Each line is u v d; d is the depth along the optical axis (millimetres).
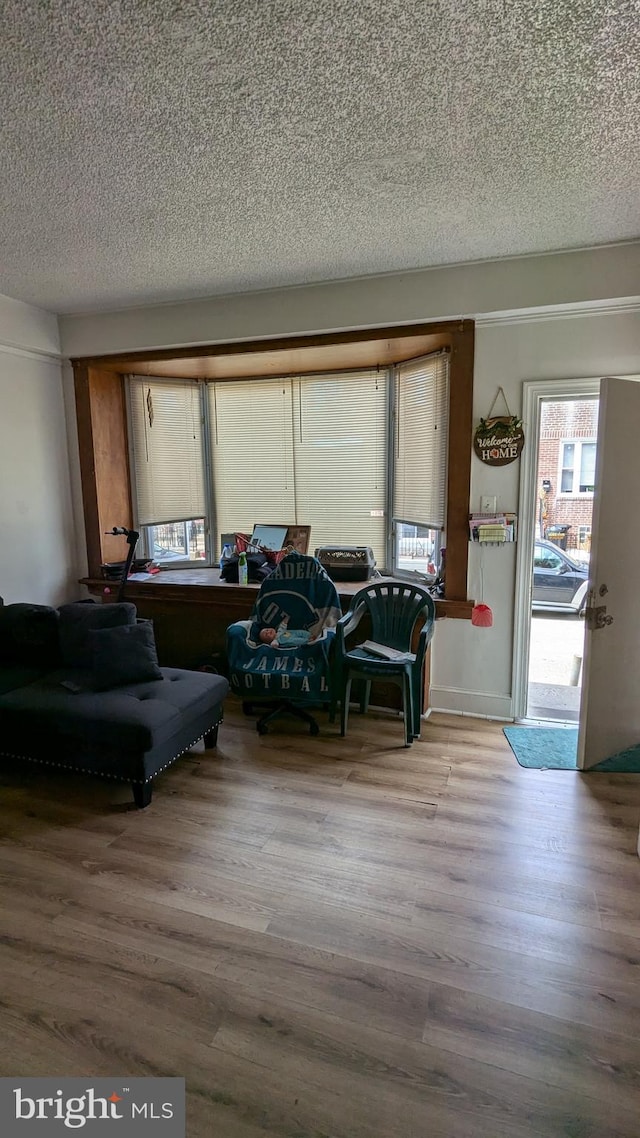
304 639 3201
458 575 3281
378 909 1859
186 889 1956
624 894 1919
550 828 2287
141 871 2045
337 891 1942
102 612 2998
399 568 3928
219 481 4355
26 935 1759
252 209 2309
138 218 2377
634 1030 1441
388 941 1729
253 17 1308
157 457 4273
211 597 3742
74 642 2980
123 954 1687
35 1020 1474
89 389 3895
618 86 1565
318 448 4047
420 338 3172
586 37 1376
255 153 1893
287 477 4164
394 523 3930
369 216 2387
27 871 2049
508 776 2703
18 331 3477
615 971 1616
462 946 1707
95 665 2768
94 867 2068
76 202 2232
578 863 2078
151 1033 1440
